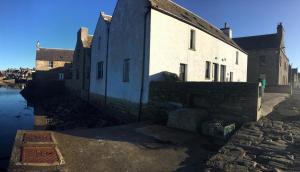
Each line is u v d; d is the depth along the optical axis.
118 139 8.52
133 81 15.59
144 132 9.61
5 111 23.64
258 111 9.63
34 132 8.59
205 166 6.05
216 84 10.55
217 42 21.56
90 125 16.14
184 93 11.82
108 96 19.58
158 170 6.10
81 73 28.23
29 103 30.19
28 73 72.19
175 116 10.45
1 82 69.31
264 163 5.91
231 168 5.67
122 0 17.81
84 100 26.25
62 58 55.34
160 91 13.16
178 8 20.12
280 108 12.05
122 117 16.78
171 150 7.54
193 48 17.88
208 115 10.59
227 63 23.84
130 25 16.44
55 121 18.11
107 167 6.14
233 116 9.97
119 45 17.98
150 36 14.15
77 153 6.87
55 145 7.23
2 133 14.81
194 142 8.39
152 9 14.29
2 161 9.80
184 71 17.08
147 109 14.05
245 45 41.06
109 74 19.66
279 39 38.59
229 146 7.14
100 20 22.50
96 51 23.20
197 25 18.27
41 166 5.68
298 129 8.44
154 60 14.34
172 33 15.70
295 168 5.54
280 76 38.81
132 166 6.29
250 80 39.41
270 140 7.44
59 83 37.84
